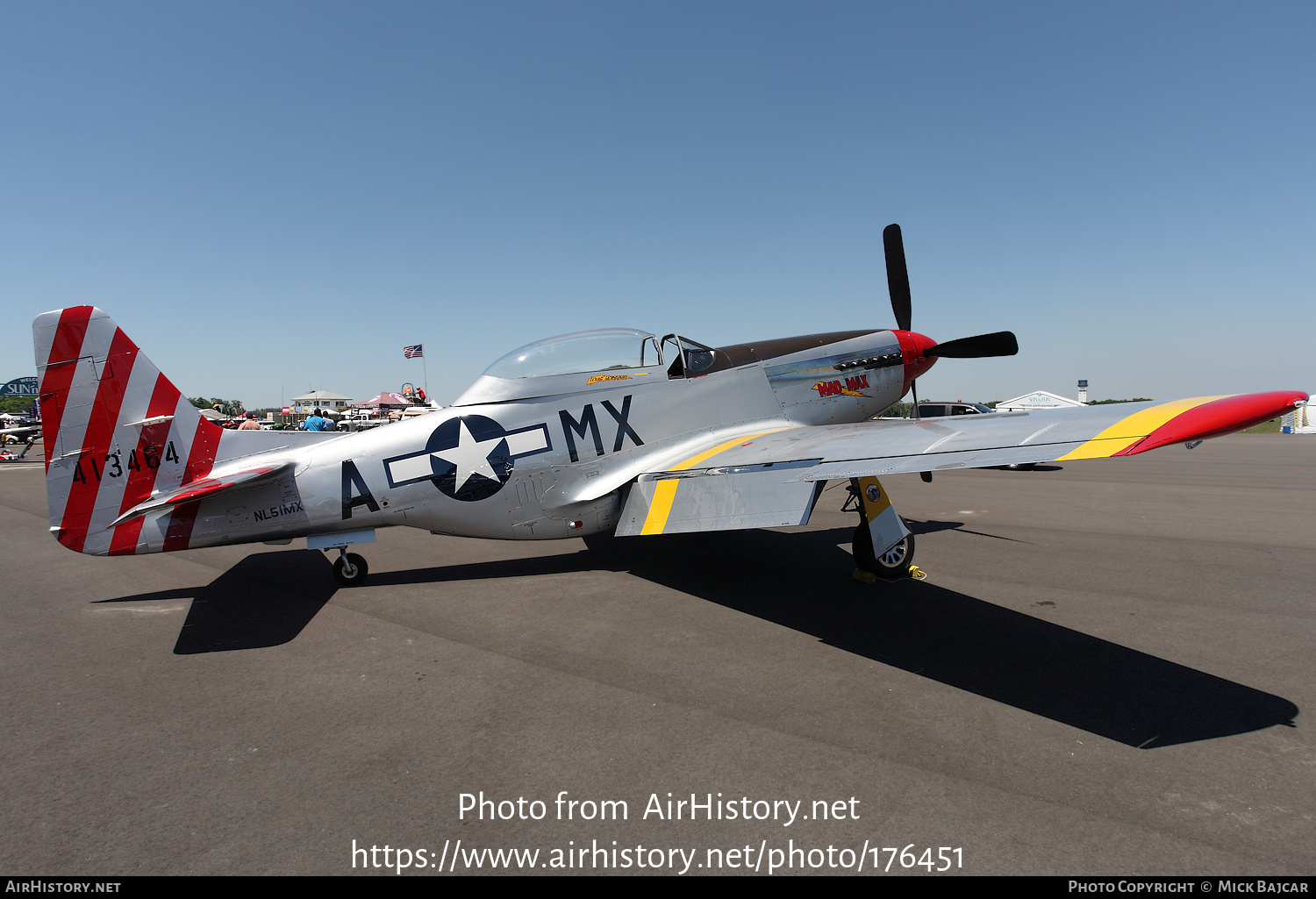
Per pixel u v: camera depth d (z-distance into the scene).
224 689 3.30
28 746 2.75
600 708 2.99
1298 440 26.72
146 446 4.71
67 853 2.05
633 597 4.77
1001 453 3.24
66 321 4.57
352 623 4.31
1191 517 7.88
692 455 5.14
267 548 6.94
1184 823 2.08
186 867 1.99
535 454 5.14
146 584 5.45
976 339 6.76
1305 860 1.90
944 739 2.64
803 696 3.08
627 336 5.56
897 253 7.71
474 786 2.39
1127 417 3.21
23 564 6.31
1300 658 3.45
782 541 6.75
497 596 4.86
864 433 4.56
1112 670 3.32
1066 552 6.05
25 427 24.72
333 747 2.69
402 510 4.96
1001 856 1.95
